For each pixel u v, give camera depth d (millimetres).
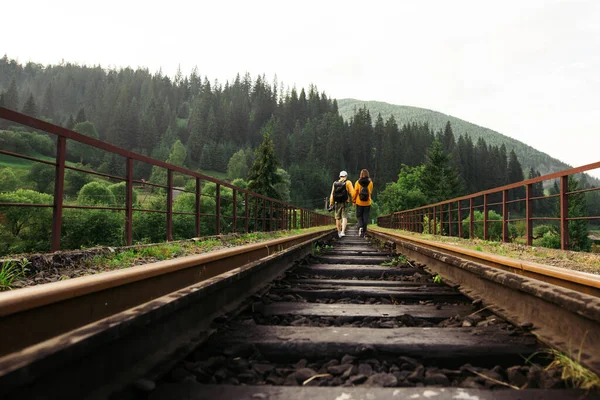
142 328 1775
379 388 1604
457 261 4234
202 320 2496
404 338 2242
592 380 1601
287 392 1578
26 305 1580
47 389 1199
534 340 2201
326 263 7488
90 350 1312
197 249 7684
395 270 5977
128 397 1488
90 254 5277
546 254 7359
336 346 2135
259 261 4059
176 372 1774
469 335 2316
